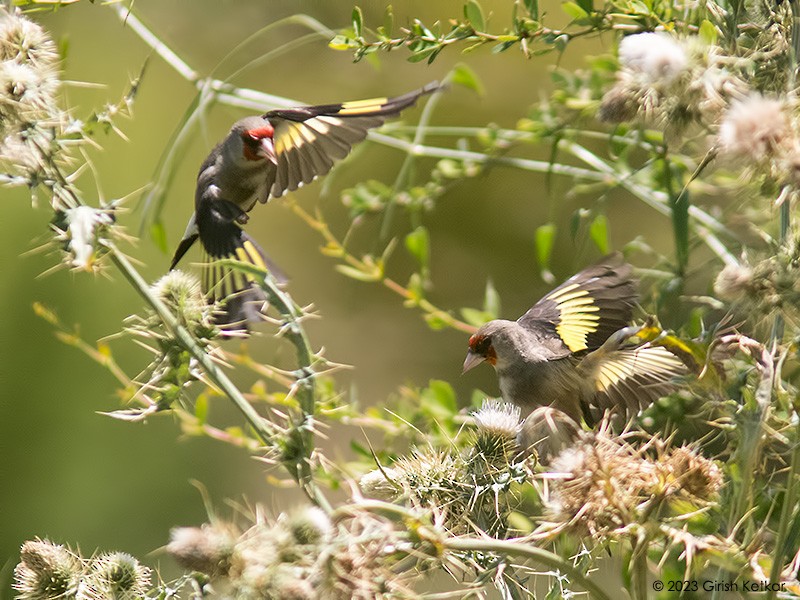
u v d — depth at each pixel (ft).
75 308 63.62
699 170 19.93
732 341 20.88
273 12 57.82
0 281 62.80
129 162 65.10
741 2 22.99
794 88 20.85
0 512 59.88
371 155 63.26
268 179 30.83
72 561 21.16
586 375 26.23
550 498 21.01
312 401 21.53
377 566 17.63
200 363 21.98
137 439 62.54
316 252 66.33
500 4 52.85
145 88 66.08
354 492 18.85
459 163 39.60
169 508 61.11
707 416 27.86
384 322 63.46
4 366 61.41
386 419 35.81
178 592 19.13
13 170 21.70
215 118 66.95
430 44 28.45
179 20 58.08
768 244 22.45
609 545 20.88
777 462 24.62
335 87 58.08
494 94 55.77
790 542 20.79
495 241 61.21
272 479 29.07
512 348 27.89
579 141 46.73
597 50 53.36
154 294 22.39
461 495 21.99
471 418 26.00
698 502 20.35
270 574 16.85
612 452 20.42
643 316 29.91
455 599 21.65
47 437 61.77
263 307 22.29
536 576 21.70
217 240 26.53
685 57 20.49
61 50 24.95
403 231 63.36
